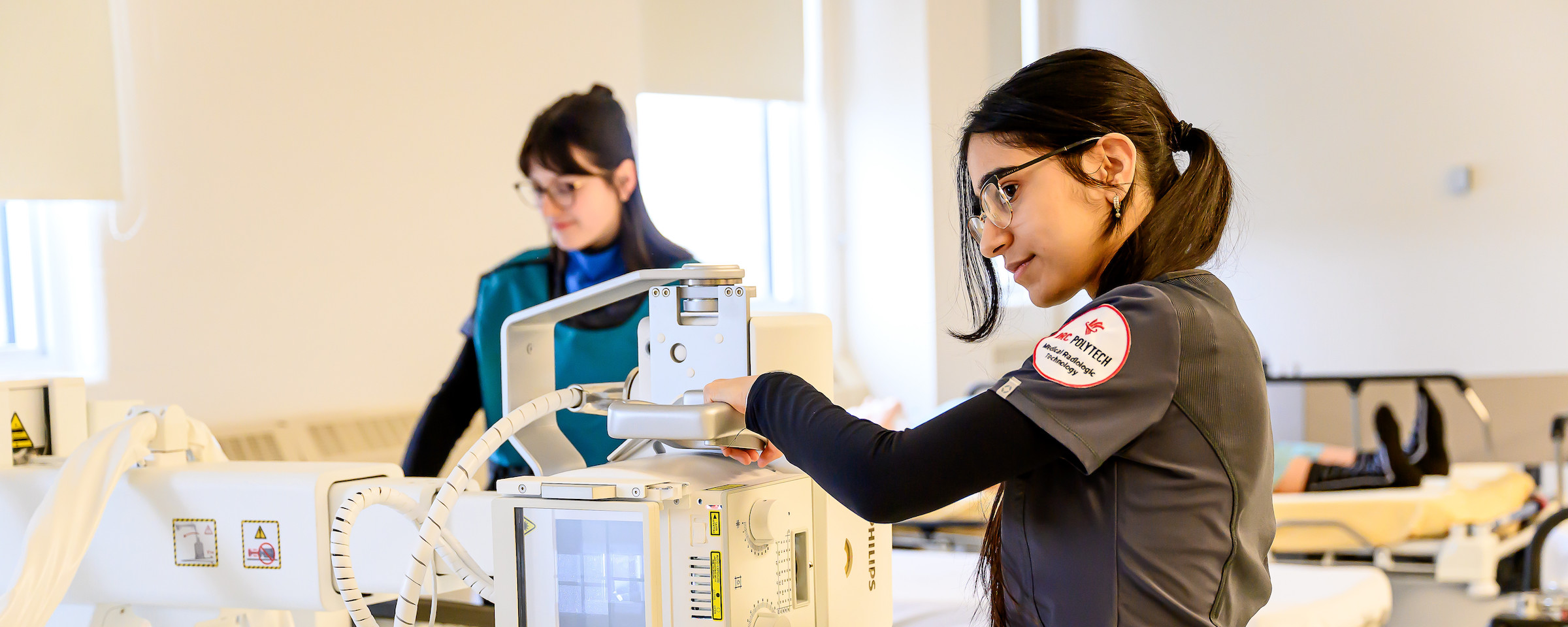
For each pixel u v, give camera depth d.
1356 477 3.46
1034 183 0.94
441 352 3.28
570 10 3.57
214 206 2.81
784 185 4.83
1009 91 0.96
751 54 4.23
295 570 1.22
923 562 2.59
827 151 4.86
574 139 3.46
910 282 4.73
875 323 4.86
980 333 1.10
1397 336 5.14
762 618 1.02
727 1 4.13
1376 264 5.20
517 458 3.23
